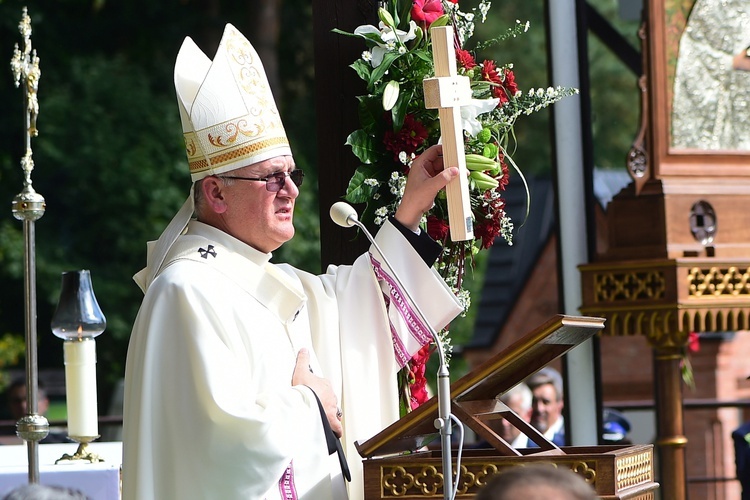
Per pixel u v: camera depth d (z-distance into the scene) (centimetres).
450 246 977
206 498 798
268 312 880
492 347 3412
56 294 3272
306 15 3719
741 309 1329
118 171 3331
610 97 3788
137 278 922
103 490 945
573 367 1372
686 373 1369
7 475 943
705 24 1377
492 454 847
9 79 3369
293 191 895
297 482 819
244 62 902
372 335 923
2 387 3288
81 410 986
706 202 1352
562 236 1407
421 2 960
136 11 3534
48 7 3469
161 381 820
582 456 728
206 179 884
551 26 1426
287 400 817
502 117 973
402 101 944
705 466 2661
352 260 996
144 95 3419
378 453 795
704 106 1376
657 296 1326
